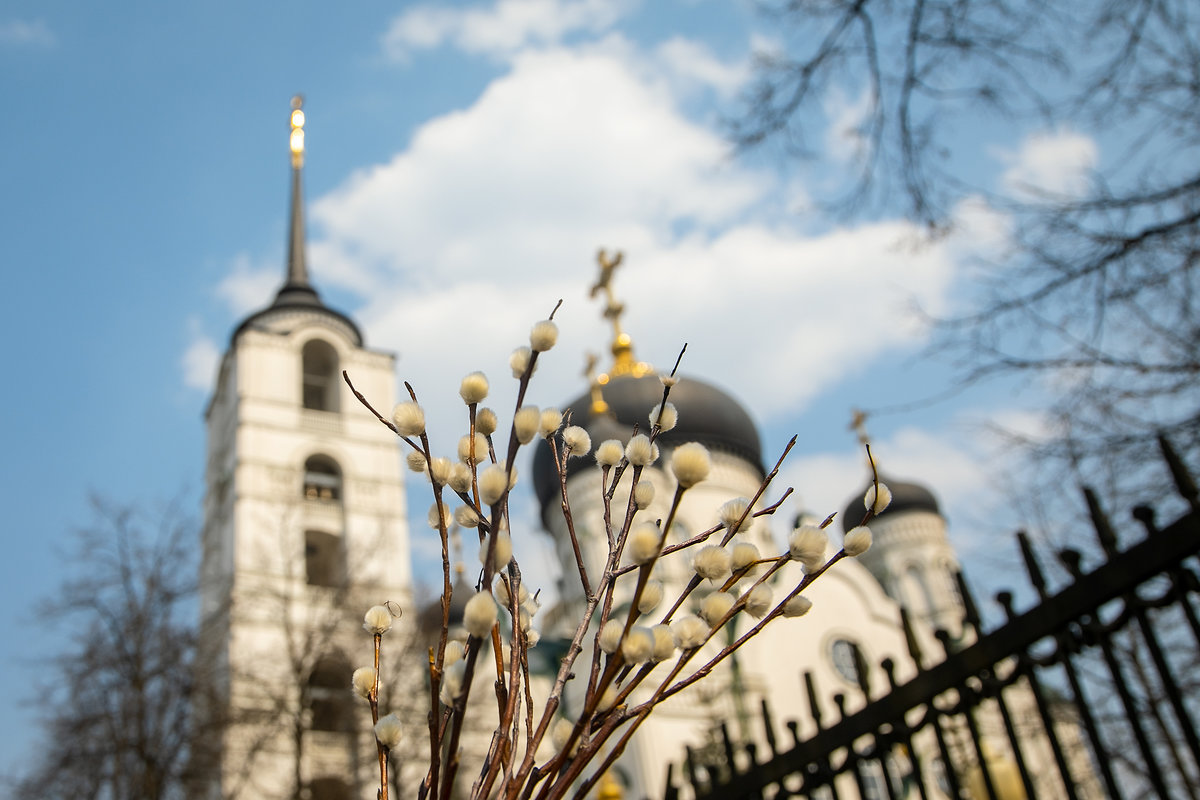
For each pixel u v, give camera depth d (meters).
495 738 3.27
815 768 7.19
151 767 22.56
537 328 3.54
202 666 25.55
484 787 3.25
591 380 46.00
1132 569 5.71
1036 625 6.10
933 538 52.09
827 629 38.53
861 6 8.38
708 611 3.23
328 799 29.86
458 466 3.61
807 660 37.38
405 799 26.39
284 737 29.36
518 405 3.46
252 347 46.19
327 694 31.86
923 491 53.31
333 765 30.00
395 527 43.34
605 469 3.84
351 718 28.77
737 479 45.47
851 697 37.25
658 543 3.07
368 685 3.59
